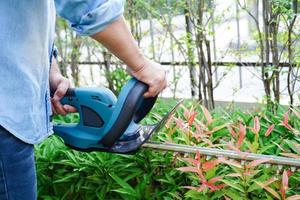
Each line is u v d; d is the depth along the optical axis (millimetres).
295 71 2461
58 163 1688
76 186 1671
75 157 1673
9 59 1060
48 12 1131
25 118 1109
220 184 1408
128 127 1356
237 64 2611
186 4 2383
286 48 2285
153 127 1398
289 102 2246
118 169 1630
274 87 2270
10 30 1051
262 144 1662
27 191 1169
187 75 2756
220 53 2615
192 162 1411
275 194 1332
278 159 1420
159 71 1214
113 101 1349
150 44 2746
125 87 1263
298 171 1449
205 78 2566
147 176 1591
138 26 2674
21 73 1081
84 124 1393
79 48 2939
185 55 2611
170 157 1585
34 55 1107
